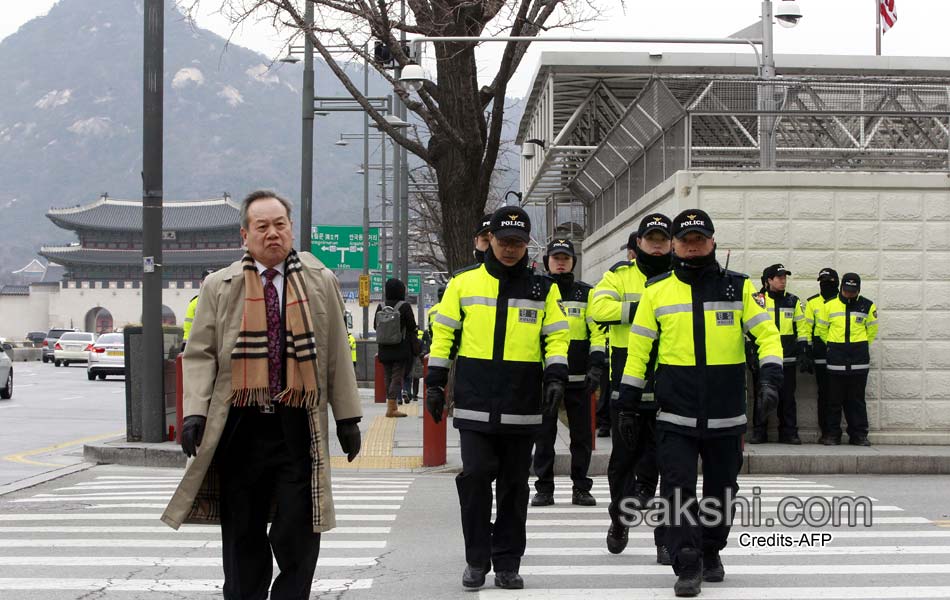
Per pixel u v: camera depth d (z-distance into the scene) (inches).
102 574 287.1
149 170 581.3
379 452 576.1
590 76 1059.9
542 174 1151.0
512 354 268.5
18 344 3752.5
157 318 581.3
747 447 553.6
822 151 634.8
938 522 368.2
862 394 559.2
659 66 1042.7
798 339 560.7
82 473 525.3
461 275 276.4
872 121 636.7
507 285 271.4
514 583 268.4
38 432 738.2
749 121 615.5
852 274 551.8
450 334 274.1
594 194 965.2
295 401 211.6
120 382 1483.8
